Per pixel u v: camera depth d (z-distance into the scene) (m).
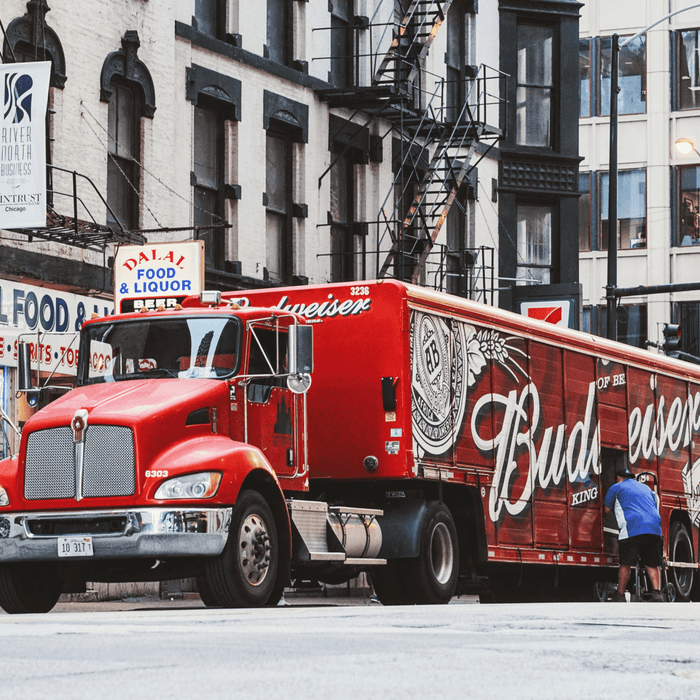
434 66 37.06
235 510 13.71
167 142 26.84
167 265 23.25
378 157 34.19
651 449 23.72
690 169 57.06
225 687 5.41
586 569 21.77
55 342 23.84
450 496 18.23
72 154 24.22
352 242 33.47
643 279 57.09
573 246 41.50
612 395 22.38
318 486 17.44
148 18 26.39
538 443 19.84
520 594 22.47
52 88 23.84
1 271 22.47
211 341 14.85
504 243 40.50
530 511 19.44
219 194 29.11
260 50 30.23
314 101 32.00
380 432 16.86
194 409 14.02
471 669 6.19
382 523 17.09
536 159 41.00
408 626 9.28
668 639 8.29
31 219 21.02
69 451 13.62
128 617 10.80
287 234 31.23
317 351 17.33
